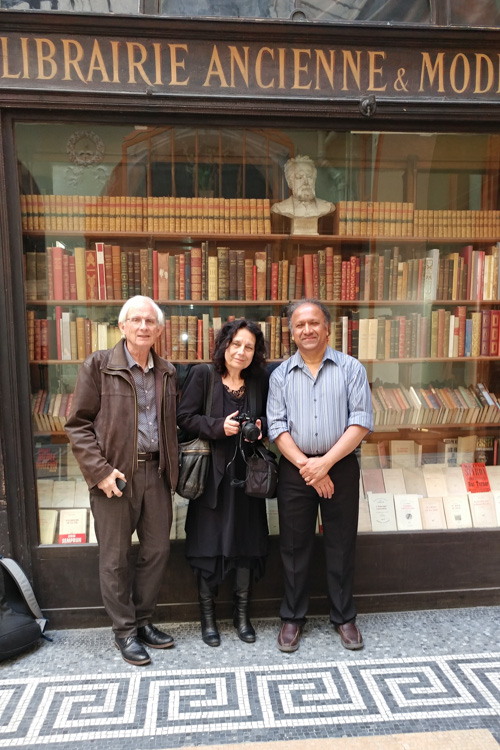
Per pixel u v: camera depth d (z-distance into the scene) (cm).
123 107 253
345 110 263
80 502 285
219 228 298
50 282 284
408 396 317
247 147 292
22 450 263
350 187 305
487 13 275
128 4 264
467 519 300
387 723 199
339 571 249
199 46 252
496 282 318
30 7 260
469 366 321
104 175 284
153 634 252
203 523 245
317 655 243
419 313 315
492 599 289
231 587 275
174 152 288
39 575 267
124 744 190
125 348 235
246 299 303
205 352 301
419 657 241
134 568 273
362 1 276
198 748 188
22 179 266
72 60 247
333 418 238
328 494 238
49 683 224
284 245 303
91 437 228
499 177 314
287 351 306
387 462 315
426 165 306
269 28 251
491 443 321
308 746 188
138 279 294
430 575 286
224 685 222
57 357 287
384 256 311
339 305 310
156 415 238
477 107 270
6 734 195
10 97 245
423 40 261
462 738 191
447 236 314
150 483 236
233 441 243
